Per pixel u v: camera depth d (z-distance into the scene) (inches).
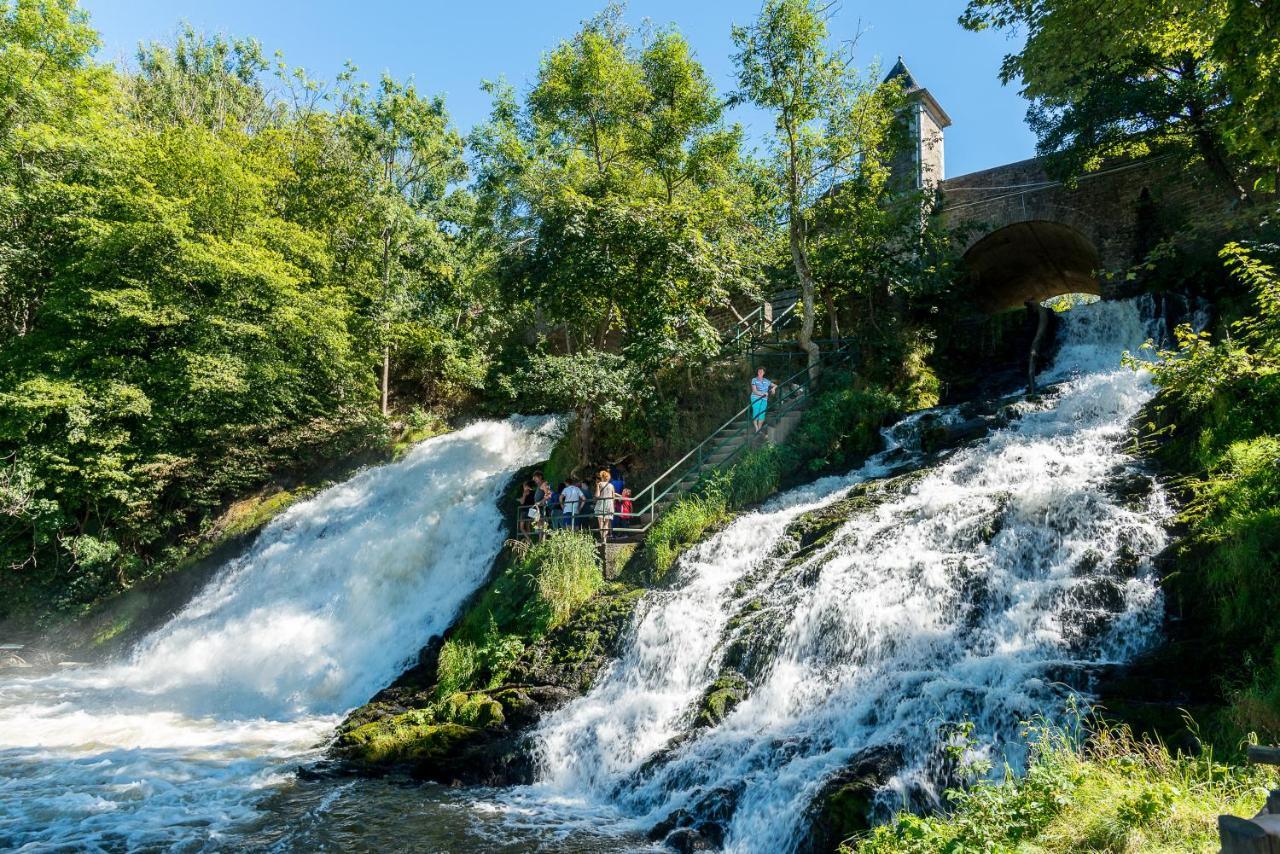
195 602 855.1
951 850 225.9
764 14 758.5
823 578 470.0
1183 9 517.7
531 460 924.0
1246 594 323.6
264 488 1045.2
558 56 948.6
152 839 347.3
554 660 516.4
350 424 1101.7
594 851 322.3
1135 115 773.3
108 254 968.3
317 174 1263.5
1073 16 564.4
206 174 1053.2
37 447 917.8
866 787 298.5
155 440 990.4
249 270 997.8
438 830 349.1
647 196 957.2
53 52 1037.2
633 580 579.5
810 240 867.4
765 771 342.6
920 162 1049.5
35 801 396.8
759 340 852.6
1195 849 202.2
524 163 976.9
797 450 697.0
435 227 1293.1
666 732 413.4
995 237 994.1
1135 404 568.4
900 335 824.9
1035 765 264.7
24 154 1002.7
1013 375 789.2
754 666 435.5
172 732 529.7
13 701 631.2
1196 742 271.6
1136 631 349.7
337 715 565.0
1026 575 412.5
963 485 532.1
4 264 998.4
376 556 783.7
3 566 909.2
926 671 364.8
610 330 1089.4
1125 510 418.0
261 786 416.5
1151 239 832.9
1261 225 660.1
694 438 753.0
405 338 1205.7
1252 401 444.8
